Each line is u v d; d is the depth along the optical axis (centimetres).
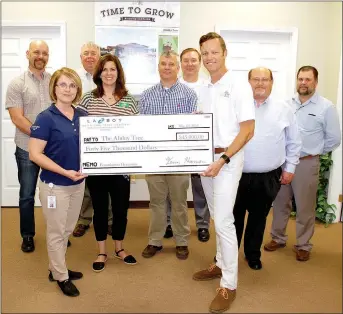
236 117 195
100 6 371
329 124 263
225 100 198
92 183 241
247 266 258
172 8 377
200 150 212
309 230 270
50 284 230
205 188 218
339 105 362
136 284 231
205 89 212
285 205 280
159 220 270
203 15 383
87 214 314
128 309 204
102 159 215
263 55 404
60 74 200
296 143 247
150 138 213
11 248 283
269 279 240
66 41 378
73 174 200
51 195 202
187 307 206
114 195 247
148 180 262
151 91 256
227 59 402
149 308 205
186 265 258
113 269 251
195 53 303
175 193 260
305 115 266
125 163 215
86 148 214
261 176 236
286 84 406
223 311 201
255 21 390
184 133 211
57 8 373
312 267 259
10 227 332
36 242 295
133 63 381
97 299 213
